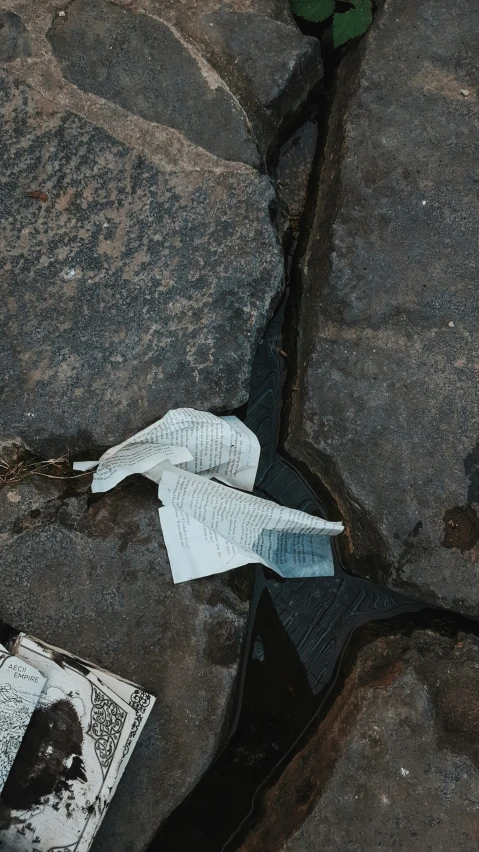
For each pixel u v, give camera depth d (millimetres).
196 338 1471
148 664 1438
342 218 1479
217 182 1473
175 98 1474
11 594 1436
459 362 1469
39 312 1462
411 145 1483
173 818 1464
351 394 1472
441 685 1449
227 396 1478
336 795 1422
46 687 1414
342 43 1503
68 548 1443
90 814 1405
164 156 1470
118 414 1466
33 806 1402
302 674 1508
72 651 1434
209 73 1479
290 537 1494
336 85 1532
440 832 1413
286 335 1523
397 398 1469
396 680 1447
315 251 1509
